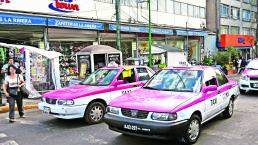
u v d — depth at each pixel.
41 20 16.09
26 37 16.59
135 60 18.86
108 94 7.98
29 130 7.29
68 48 18.81
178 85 6.71
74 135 6.73
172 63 20.97
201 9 33.62
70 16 18.36
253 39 44.34
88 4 19.95
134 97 6.18
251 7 46.75
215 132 6.81
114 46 22.38
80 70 16.11
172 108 5.46
